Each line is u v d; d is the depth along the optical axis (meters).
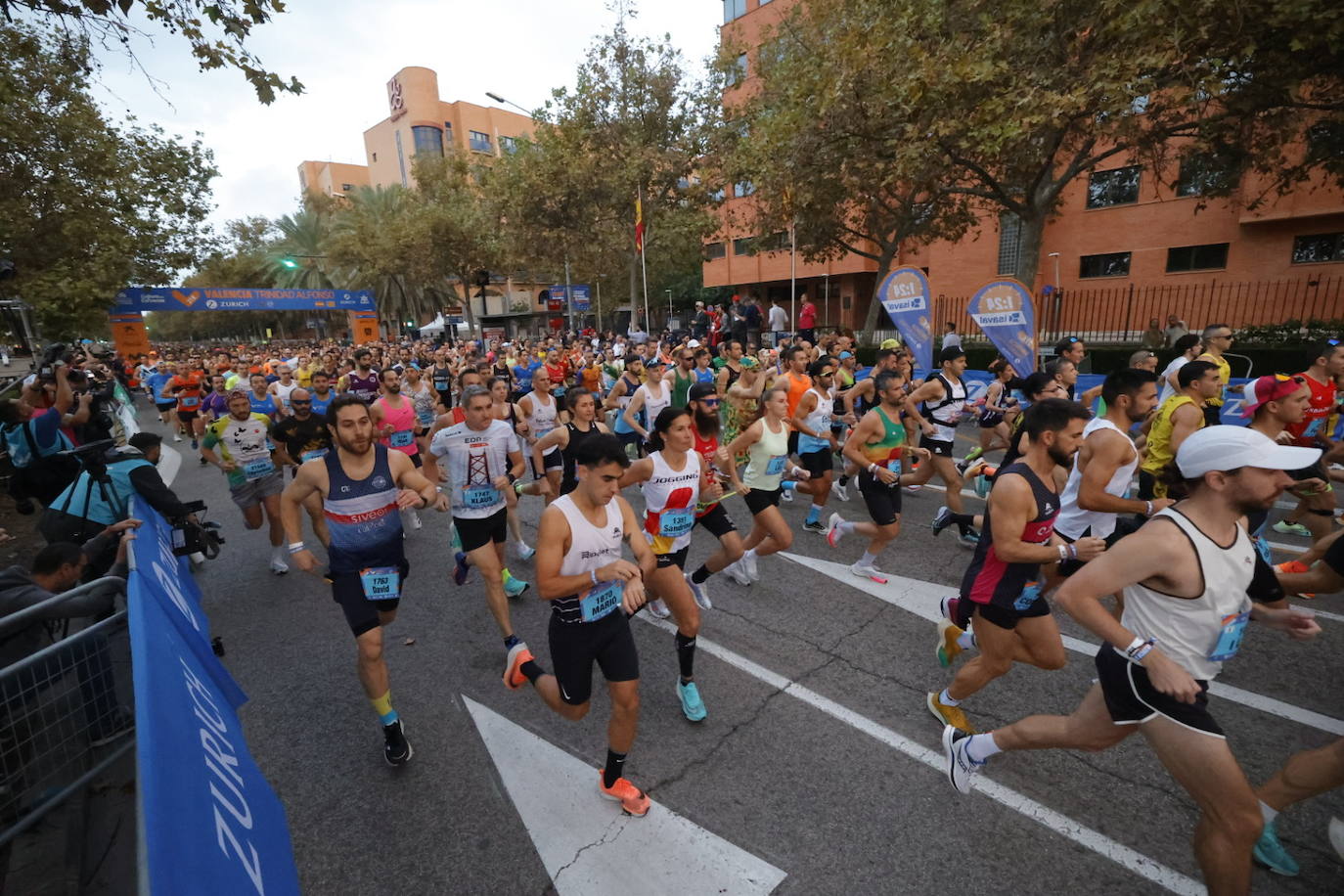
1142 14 8.34
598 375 11.94
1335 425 6.94
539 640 4.63
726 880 2.59
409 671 4.25
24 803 2.62
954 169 13.84
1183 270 20.22
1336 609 4.60
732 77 23.92
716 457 4.66
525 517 7.45
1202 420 4.66
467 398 4.21
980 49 9.81
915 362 10.78
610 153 22.47
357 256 40.12
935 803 2.96
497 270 36.81
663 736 3.50
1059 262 22.70
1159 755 2.23
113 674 2.95
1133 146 12.05
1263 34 8.55
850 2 14.12
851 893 2.51
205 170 21.16
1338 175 12.34
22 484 5.36
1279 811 2.62
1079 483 4.07
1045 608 3.14
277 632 4.90
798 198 13.89
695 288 42.50
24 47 6.38
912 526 6.72
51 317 17.64
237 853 2.01
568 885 2.59
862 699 3.77
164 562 3.84
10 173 16.14
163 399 14.70
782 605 5.02
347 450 3.40
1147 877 2.53
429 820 2.97
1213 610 2.13
